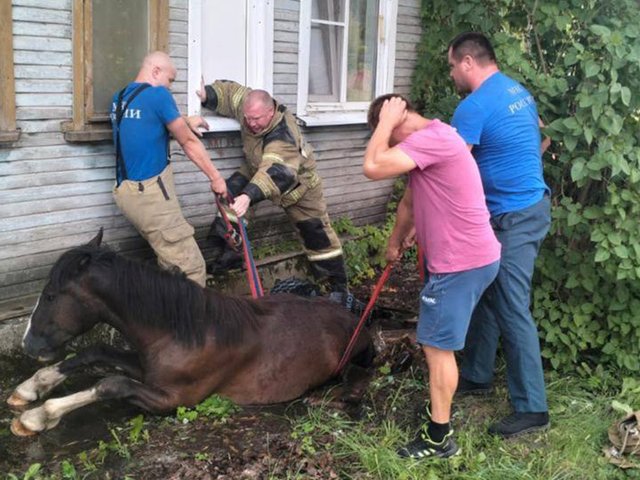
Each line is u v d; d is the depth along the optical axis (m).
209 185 5.71
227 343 3.98
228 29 5.71
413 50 7.50
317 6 6.51
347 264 6.63
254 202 5.14
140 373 4.11
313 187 5.75
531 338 3.95
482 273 3.49
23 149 4.48
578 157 4.44
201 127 5.41
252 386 4.14
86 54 4.64
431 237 3.49
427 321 3.55
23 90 4.40
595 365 4.82
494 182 3.93
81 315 3.78
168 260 4.78
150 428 3.87
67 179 4.76
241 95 5.55
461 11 5.16
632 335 4.61
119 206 4.73
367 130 7.17
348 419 4.10
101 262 3.78
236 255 5.71
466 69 4.00
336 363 4.46
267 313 4.30
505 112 3.87
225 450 3.69
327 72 6.77
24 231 4.61
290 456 3.67
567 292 4.86
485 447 3.91
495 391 4.51
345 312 4.73
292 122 5.50
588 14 4.62
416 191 3.49
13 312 4.46
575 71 4.77
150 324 3.83
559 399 4.39
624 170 4.13
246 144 5.54
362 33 7.01
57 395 4.19
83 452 3.57
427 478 3.56
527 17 5.02
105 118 4.83
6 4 4.19
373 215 7.55
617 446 3.93
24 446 3.66
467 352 4.41
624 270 4.27
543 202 3.98
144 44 4.99
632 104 4.39
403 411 4.24
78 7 4.53
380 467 3.59
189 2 5.21
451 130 3.39
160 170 4.66
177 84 5.30
